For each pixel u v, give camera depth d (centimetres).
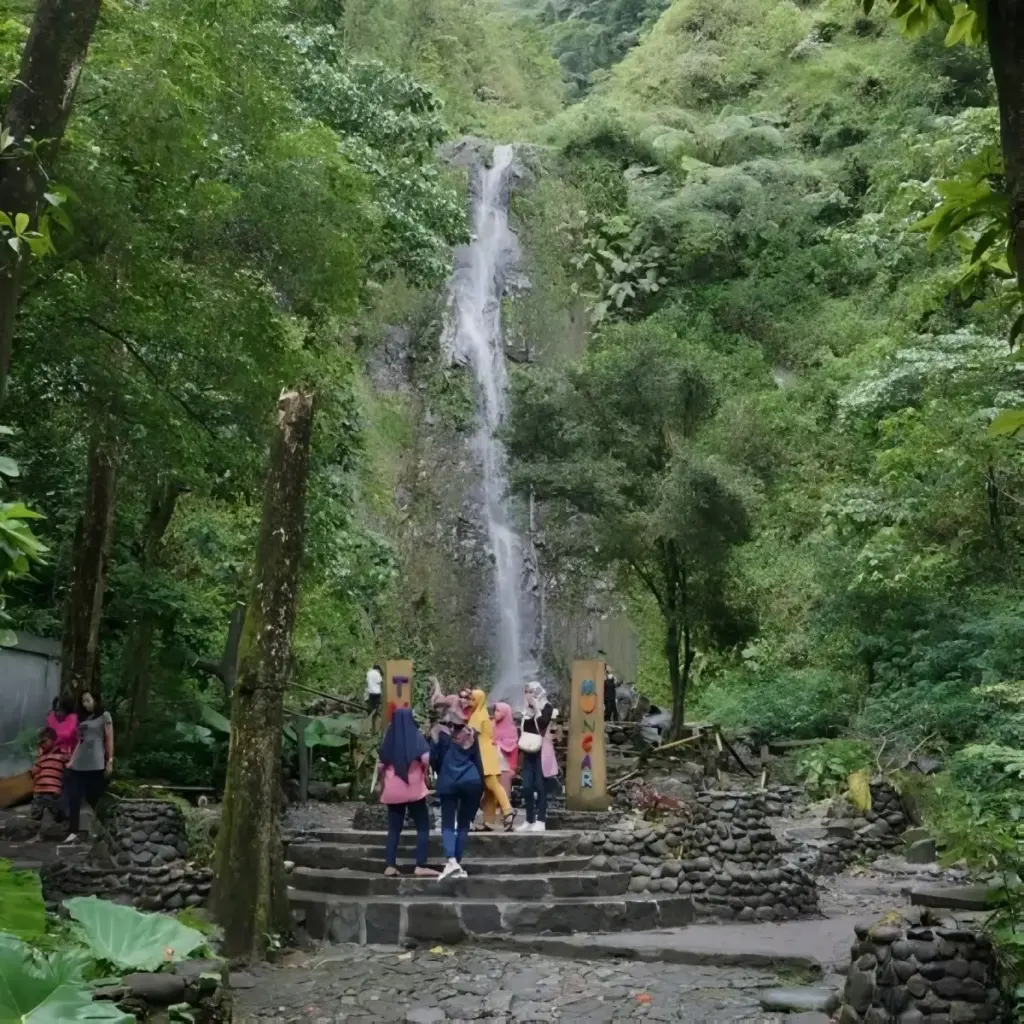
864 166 3006
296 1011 607
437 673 2250
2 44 684
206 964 482
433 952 730
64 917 616
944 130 1464
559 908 771
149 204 816
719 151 3334
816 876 1033
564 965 693
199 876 753
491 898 799
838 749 1404
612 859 874
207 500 1673
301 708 1670
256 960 701
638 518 1524
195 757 1450
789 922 822
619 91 3931
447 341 2666
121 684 1476
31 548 383
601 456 1590
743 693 1894
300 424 778
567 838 906
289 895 802
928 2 274
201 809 1009
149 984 448
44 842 1068
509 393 1695
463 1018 591
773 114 3428
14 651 1405
